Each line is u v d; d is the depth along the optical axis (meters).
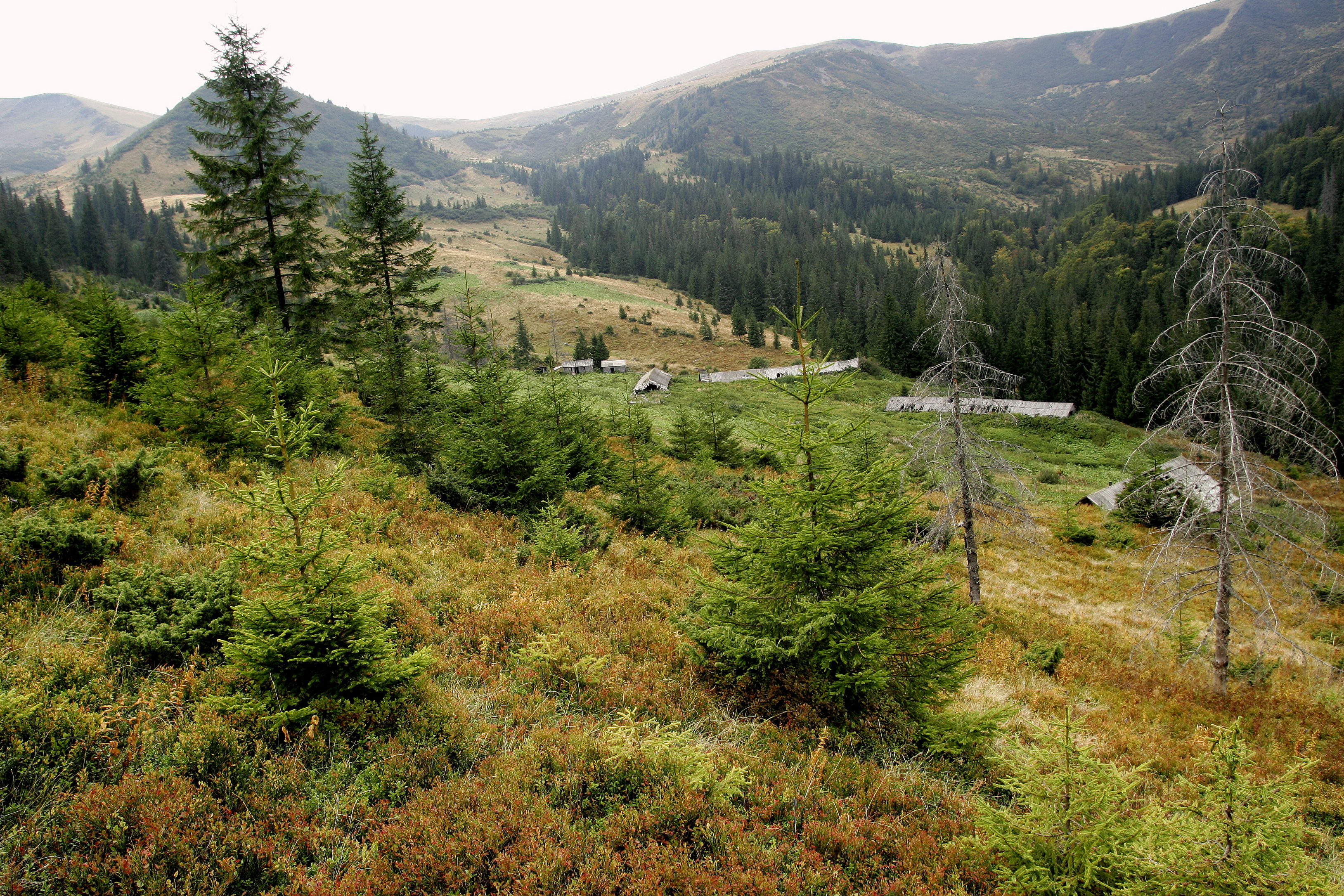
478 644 8.32
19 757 4.32
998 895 4.45
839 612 6.95
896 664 7.60
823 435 7.37
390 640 7.51
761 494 7.93
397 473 15.11
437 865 4.14
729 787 5.27
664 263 193.38
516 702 6.83
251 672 5.54
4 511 8.26
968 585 19.42
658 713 7.04
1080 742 10.16
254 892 3.99
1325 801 9.24
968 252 172.88
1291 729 12.37
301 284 20.91
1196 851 4.02
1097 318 87.31
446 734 5.79
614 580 11.99
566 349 126.94
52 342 15.11
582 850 4.45
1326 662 17.16
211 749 4.90
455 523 12.95
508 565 11.55
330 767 5.11
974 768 6.99
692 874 4.27
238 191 19.98
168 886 3.70
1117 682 14.47
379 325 21.88
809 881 4.45
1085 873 4.09
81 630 6.38
